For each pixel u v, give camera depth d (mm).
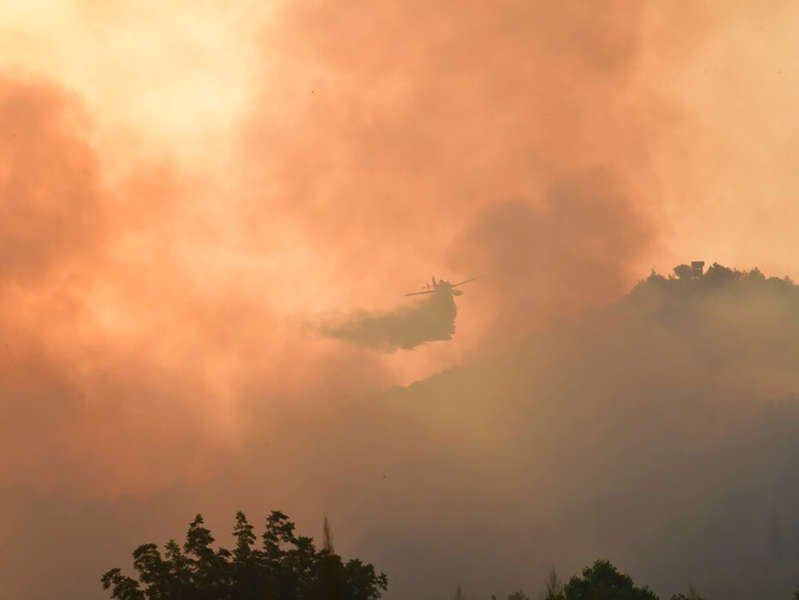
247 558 73000
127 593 70625
